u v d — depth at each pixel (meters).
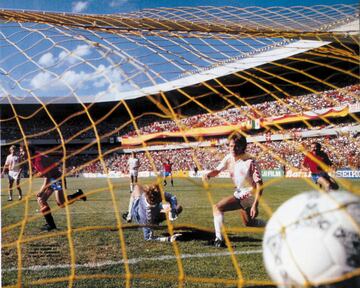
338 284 2.16
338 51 6.09
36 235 7.46
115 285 4.55
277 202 11.82
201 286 4.45
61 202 7.91
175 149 37.88
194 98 4.64
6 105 43.62
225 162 6.36
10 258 5.79
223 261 5.49
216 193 16.77
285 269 2.27
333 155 24.44
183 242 6.71
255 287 4.36
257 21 7.26
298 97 30.27
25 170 36.25
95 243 6.72
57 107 46.06
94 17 6.89
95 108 47.53
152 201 6.80
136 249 6.27
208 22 7.04
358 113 26.36
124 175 41.41
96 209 11.66
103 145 48.47
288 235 2.27
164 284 4.55
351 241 2.16
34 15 6.67
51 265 5.43
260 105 31.34
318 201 2.33
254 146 30.81
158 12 7.06
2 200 14.73
